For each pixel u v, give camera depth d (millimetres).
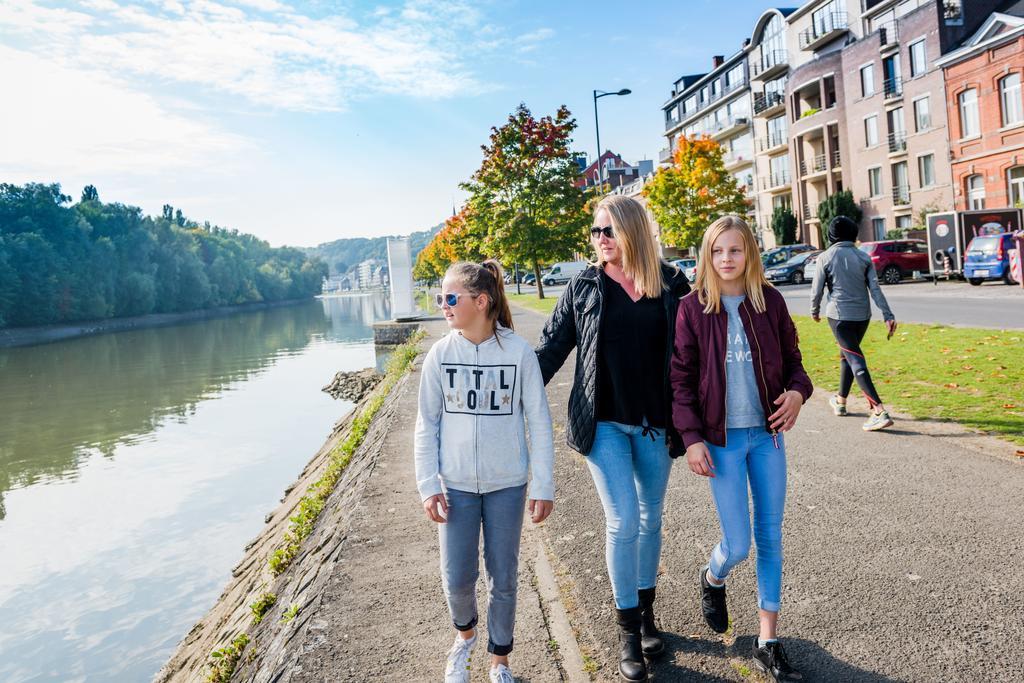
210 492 13312
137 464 16062
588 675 2896
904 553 3783
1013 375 7980
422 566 4238
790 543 4039
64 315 84500
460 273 2773
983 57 30375
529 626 3369
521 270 68250
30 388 31844
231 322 91500
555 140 34906
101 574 9633
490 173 35031
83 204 102375
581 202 35438
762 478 2844
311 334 59312
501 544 2801
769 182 52562
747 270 2816
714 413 2803
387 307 114125
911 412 6895
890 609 3211
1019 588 3307
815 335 13430
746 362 2811
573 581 3809
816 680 2721
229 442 17891
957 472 5062
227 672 4355
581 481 5668
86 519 12117
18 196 89250
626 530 2834
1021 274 20531
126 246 101938
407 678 3006
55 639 7852
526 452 2865
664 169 45812
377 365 29016
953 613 3127
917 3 37125
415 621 3527
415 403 10648
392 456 7258
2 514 12719
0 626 8273
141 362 42062
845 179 41938
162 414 22984
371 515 5309
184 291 113625
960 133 32156
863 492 4797
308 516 7426
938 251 25562
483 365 2797
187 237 125438
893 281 28047
